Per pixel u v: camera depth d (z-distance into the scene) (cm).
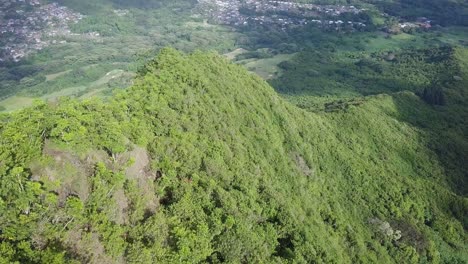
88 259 3127
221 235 3988
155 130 4881
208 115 5966
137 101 5206
